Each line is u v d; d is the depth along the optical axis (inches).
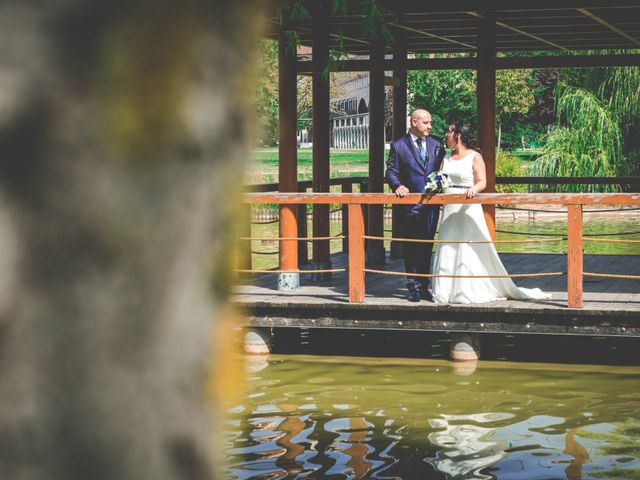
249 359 456.4
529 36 658.2
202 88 40.2
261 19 42.5
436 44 726.5
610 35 661.3
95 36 38.1
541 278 535.8
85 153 38.4
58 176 38.2
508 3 457.4
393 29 605.0
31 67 37.4
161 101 39.1
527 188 1380.4
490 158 480.7
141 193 39.4
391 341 498.0
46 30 37.4
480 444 309.9
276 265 804.0
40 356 38.3
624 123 1342.3
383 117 618.8
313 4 502.9
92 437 39.0
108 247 38.9
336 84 2518.5
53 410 38.5
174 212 40.1
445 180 432.5
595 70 1364.4
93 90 38.1
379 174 621.3
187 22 39.6
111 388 39.2
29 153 37.9
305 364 444.1
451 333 449.7
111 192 38.9
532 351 469.7
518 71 1926.7
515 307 428.8
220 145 41.0
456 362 445.4
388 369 431.5
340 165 2507.4
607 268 583.2
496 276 425.1
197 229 40.8
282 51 514.0
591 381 403.5
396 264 627.5
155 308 39.8
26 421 38.2
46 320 38.3
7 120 37.4
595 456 295.1
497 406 361.4
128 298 39.4
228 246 41.9
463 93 1951.3
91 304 38.8
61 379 38.6
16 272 37.9
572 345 482.9
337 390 390.6
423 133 450.6
